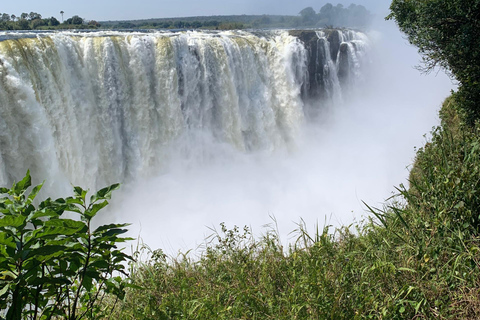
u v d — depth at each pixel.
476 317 4.65
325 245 6.45
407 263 5.54
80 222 3.53
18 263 3.54
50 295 4.01
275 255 6.61
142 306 5.63
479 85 11.90
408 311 4.94
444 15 12.41
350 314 4.91
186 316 5.15
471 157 7.39
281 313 5.13
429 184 7.28
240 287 5.76
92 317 4.64
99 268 3.98
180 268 6.72
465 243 5.69
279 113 24.97
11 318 3.48
